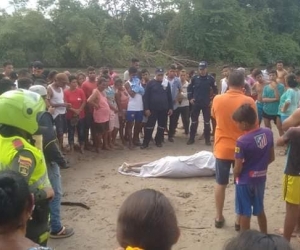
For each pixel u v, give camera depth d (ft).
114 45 127.65
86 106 32.14
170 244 6.97
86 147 33.30
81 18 122.21
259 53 151.84
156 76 34.50
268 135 16.33
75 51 120.26
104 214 21.34
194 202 22.91
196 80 35.88
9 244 7.44
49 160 14.94
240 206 16.66
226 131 18.19
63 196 23.66
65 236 18.74
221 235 18.88
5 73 31.19
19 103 11.48
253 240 6.26
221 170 18.71
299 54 156.35
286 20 164.14
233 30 143.02
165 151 34.19
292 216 15.84
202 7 141.08
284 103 30.60
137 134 35.45
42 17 120.37
